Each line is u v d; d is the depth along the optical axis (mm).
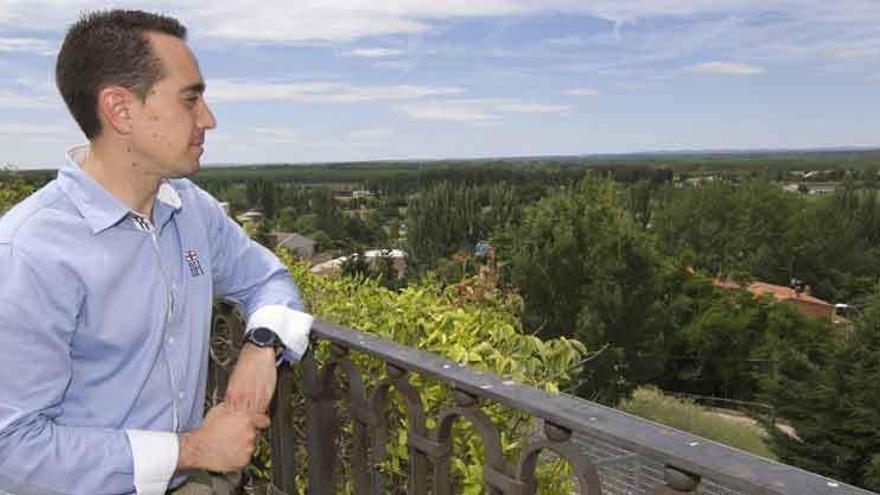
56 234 1414
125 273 1500
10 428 1336
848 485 1033
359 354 2623
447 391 2287
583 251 29516
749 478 1076
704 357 43094
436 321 2553
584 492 1413
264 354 1871
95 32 1455
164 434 1528
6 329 1328
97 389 1515
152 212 1616
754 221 72188
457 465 2203
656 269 30453
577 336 28438
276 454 2826
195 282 1700
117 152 1491
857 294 67875
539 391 1553
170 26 1513
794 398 26750
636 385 30547
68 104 1493
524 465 1568
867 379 25281
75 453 1406
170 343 1610
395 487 2557
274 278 2064
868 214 83250
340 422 2818
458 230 67625
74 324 1427
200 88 1542
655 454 1210
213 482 1854
